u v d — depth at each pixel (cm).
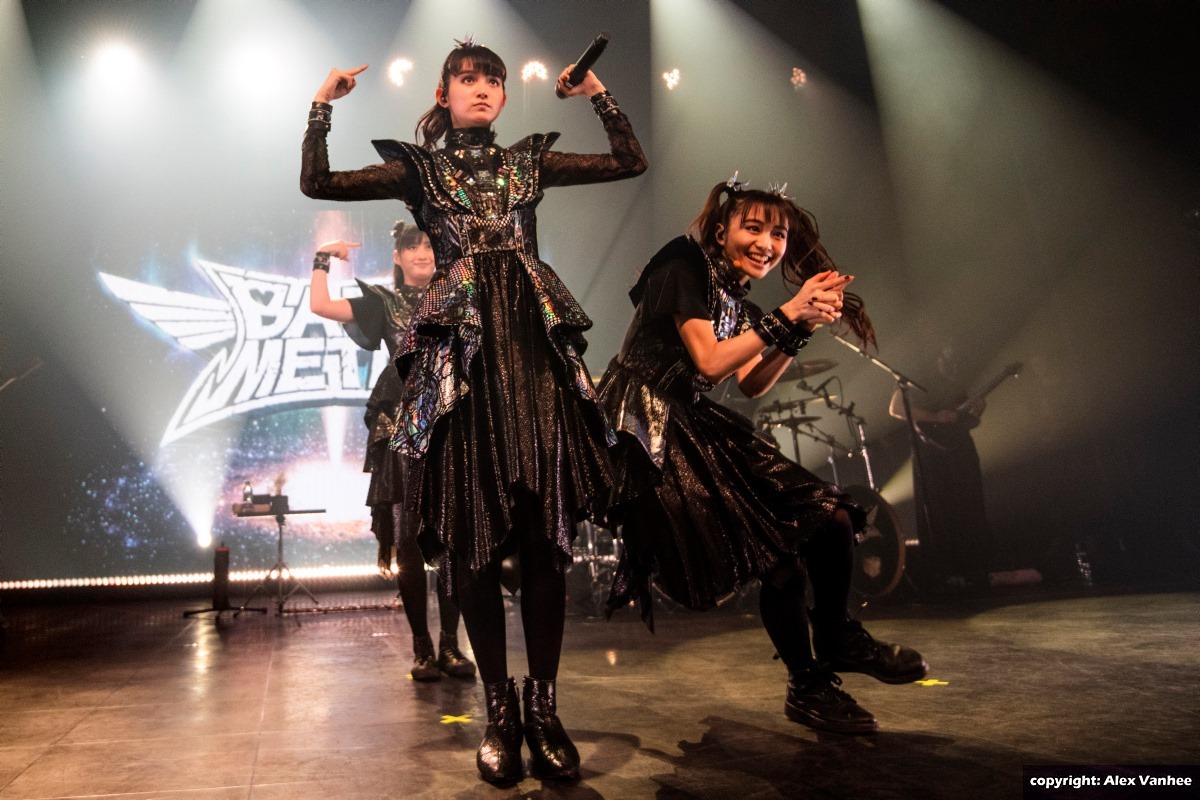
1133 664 250
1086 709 195
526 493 168
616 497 179
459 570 172
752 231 203
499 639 173
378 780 163
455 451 166
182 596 704
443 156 181
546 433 165
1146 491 610
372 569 731
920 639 324
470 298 167
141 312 739
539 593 171
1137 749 161
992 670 250
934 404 596
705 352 180
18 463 698
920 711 201
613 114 195
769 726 194
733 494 188
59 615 588
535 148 187
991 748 166
